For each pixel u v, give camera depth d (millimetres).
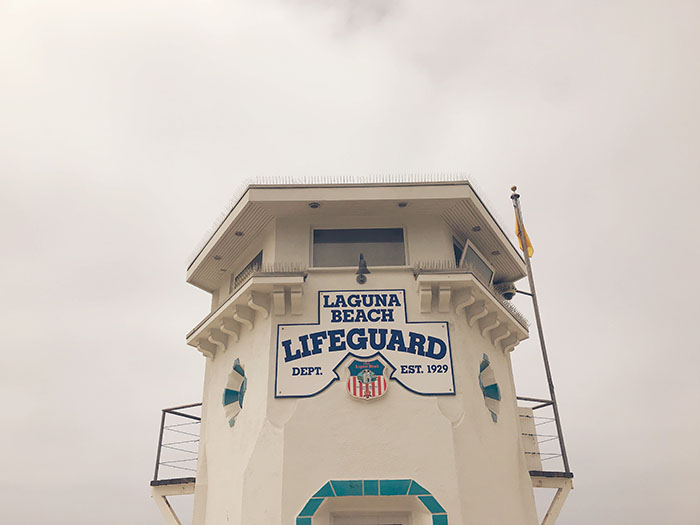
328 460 13828
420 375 14812
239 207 16891
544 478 17641
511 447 16641
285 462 13797
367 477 13648
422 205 16734
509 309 18312
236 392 16906
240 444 15109
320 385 14695
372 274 16094
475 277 15773
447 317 15602
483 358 16641
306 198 16344
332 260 16641
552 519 17375
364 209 16891
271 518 13398
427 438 14047
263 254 17438
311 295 15820
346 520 13836
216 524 15367
